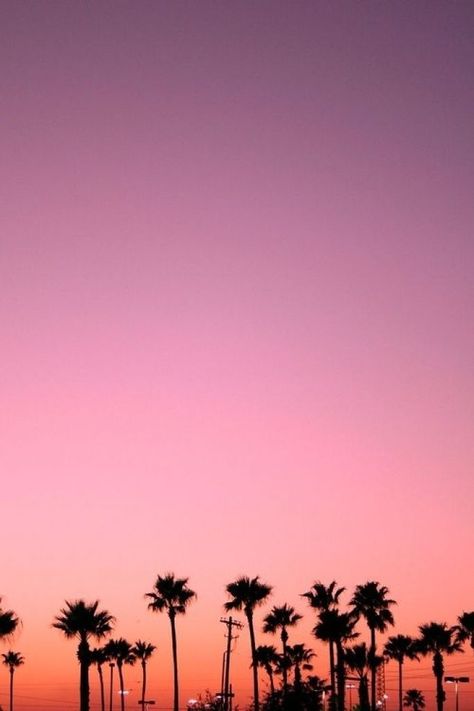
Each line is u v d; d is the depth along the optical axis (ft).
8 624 213.46
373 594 308.19
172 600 291.99
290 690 318.86
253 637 289.94
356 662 322.96
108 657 412.77
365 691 318.65
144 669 417.69
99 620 254.06
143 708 411.95
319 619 297.12
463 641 305.32
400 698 370.12
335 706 294.05
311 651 363.97
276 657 362.74
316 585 300.81
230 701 331.16
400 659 375.66
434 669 315.58
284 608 339.36
